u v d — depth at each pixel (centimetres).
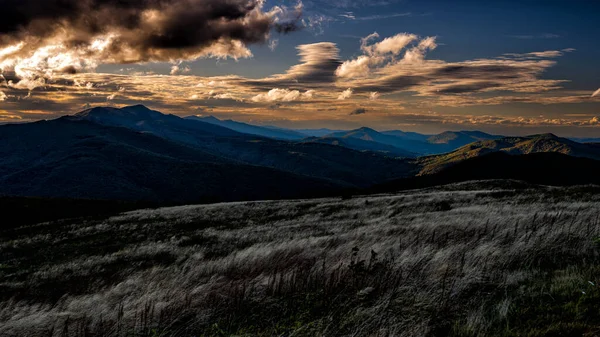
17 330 685
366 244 1009
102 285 1148
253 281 723
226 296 650
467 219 1312
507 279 594
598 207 1337
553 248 757
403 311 500
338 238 1208
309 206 3659
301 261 869
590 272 576
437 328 452
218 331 530
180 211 4181
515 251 741
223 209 4041
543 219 1086
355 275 661
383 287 605
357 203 3319
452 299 532
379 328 457
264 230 2230
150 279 970
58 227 3584
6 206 5316
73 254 2228
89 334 595
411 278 636
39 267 1894
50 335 623
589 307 449
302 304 577
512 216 1239
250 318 566
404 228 1277
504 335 412
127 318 628
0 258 2331
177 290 766
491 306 502
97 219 4050
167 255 1722
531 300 505
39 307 927
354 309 523
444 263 694
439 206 2261
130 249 2100
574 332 398
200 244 1967
